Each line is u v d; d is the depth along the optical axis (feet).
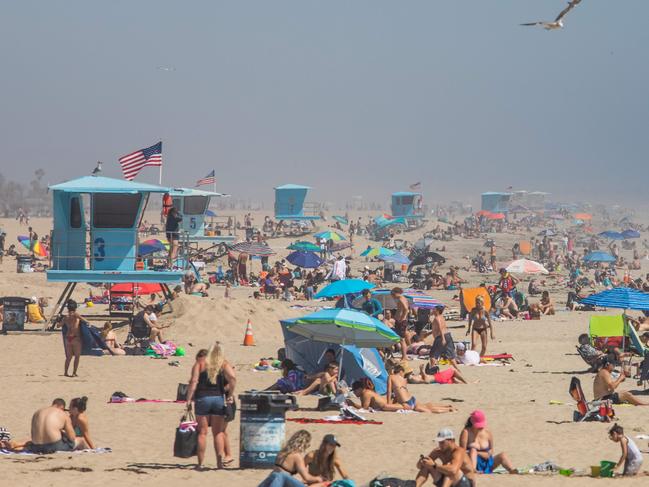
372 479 117.80
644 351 223.51
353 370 192.54
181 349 248.73
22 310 282.36
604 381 179.42
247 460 121.39
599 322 249.96
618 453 137.80
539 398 190.49
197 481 114.11
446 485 108.37
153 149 330.34
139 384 203.72
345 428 156.04
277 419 121.70
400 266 645.51
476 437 125.08
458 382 211.20
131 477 115.96
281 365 210.18
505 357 249.34
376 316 244.63
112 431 151.94
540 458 134.41
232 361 240.94
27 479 113.39
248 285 509.76
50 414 133.28
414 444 143.13
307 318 184.75
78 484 111.65
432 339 269.44
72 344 211.82
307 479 105.09
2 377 209.05
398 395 175.32
